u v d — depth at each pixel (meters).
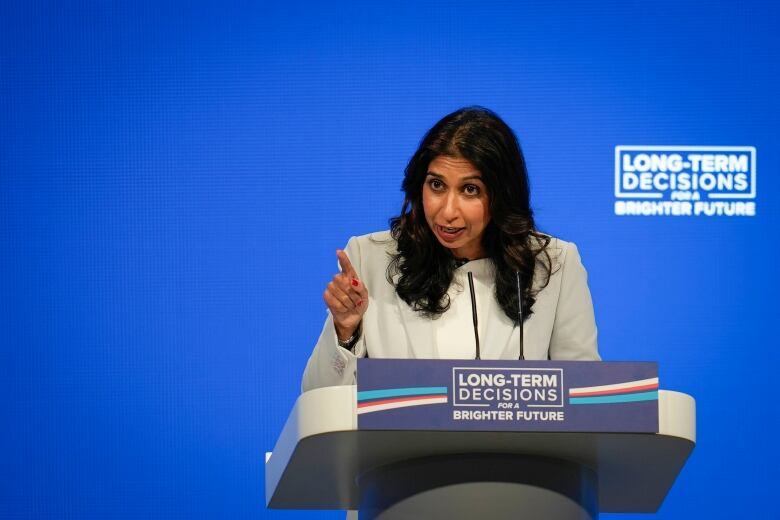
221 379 12.32
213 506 12.21
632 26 12.96
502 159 7.08
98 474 12.22
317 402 5.41
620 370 5.45
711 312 12.57
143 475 12.23
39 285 12.38
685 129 12.76
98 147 12.55
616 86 12.79
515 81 12.78
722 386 12.50
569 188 12.66
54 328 12.34
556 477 5.81
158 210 12.48
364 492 6.12
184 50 12.69
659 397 5.50
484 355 7.27
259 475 12.23
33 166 12.52
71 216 12.46
